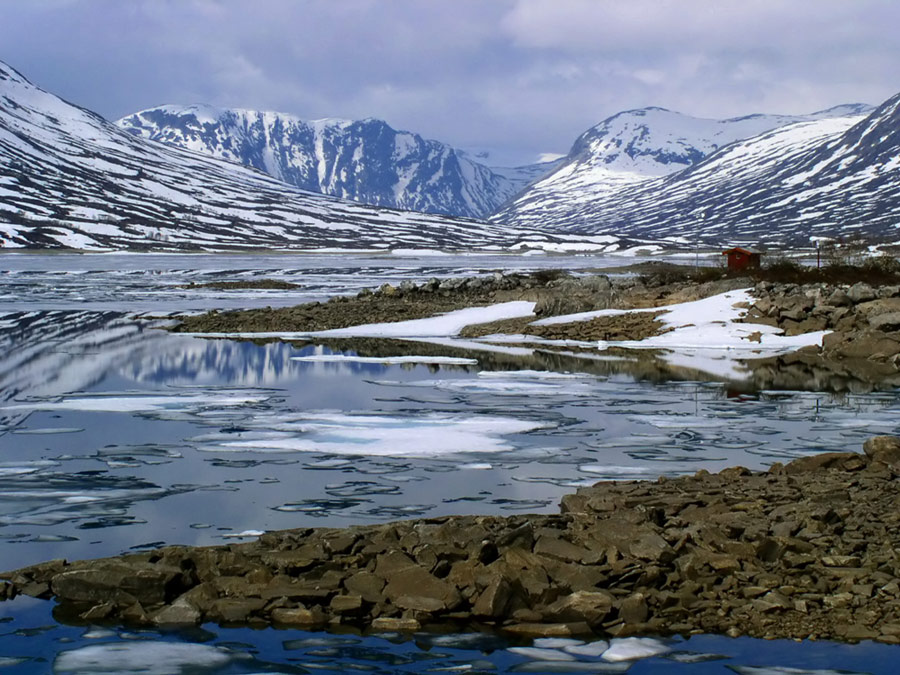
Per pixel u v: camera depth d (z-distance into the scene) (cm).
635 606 944
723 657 857
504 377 2877
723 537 1094
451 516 1279
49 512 1374
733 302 4281
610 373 2981
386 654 884
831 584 979
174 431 1998
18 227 19862
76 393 2523
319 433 1978
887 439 1684
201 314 5056
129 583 1010
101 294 7225
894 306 3769
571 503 1305
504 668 852
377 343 3944
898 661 841
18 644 906
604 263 16738
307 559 1063
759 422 2131
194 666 859
